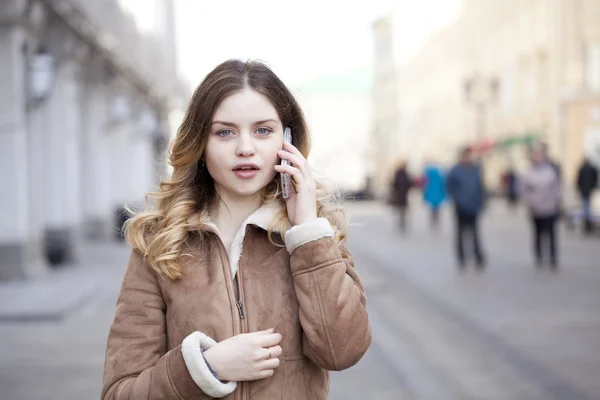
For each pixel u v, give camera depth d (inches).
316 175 82.8
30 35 440.5
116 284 434.0
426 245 679.1
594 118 1100.5
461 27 1755.7
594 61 1119.6
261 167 74.7
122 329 74.7
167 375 69.5
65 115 548.7
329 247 73.3
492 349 265.7
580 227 750.5
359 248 665.6
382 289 415.2
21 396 212.5
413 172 2274.9
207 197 79.7
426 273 473.4
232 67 75.7
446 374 235.0
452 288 406.0
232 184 74.9
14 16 420.5
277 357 72.9
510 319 314.7
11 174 428.8
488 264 503.2
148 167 1027.3
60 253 517.3
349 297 72.7
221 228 77.9
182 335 73.2
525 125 1302.9
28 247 447.8
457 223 483.5
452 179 480.4
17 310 332.8
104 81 724.0
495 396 210.1
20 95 428.8
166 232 74.0
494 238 699.4
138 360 73.7
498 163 1445.6
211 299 73.0
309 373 74.9
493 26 1498.5
